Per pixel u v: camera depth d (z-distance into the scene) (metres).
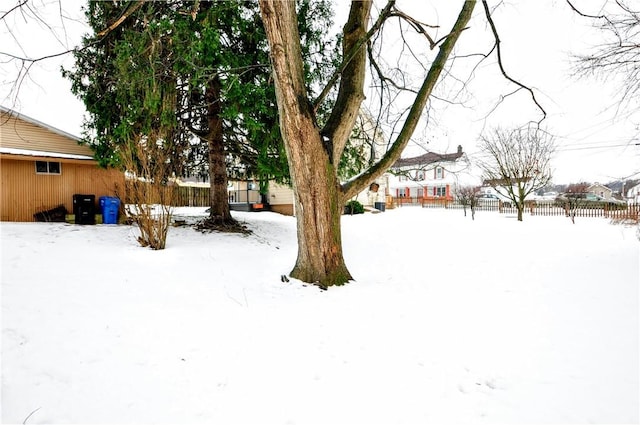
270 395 2.44
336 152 5.49
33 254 5.39
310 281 5.22
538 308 4.06
